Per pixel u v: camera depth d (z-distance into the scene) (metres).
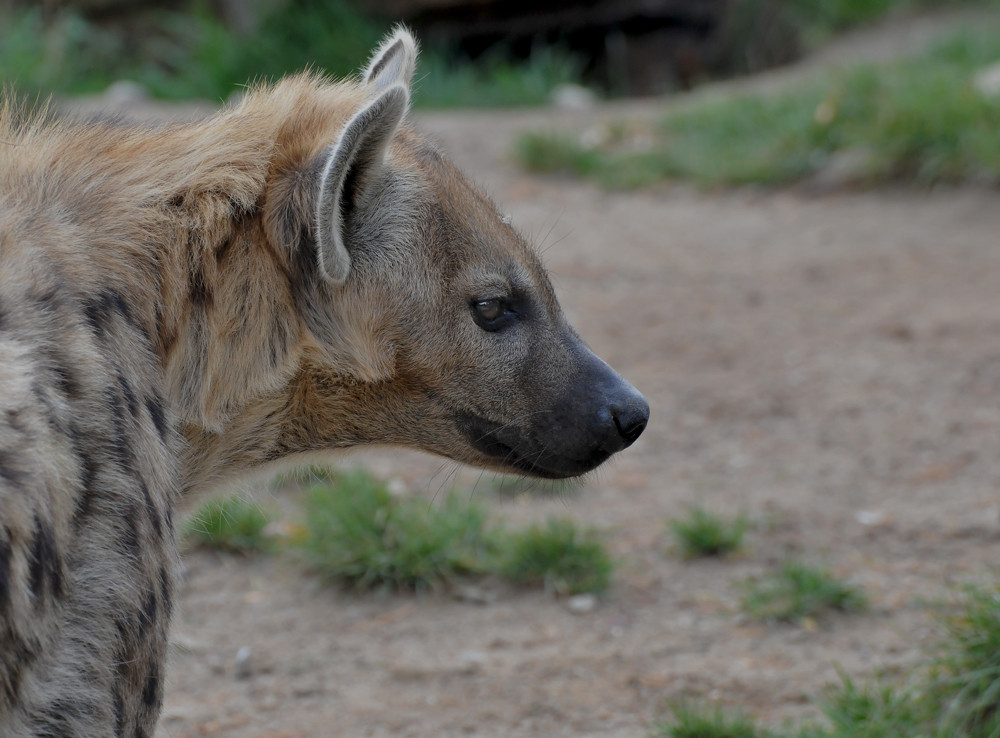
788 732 9.29
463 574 12.36
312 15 34.66
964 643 9.69
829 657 10.52
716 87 33.06
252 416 7.38
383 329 7.45
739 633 11.06
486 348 7.79
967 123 23.12
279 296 7.16
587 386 8.00
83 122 7.63
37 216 6.43
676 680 10.30
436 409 7.84
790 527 12.94
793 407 15.86
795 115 25.52
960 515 12.76
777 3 37.81
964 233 21.33
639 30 36.66
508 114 30.44
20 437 5.36
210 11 36.09
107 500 5.88
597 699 10.09
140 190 6.90
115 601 5.88
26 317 5.80
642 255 21.62
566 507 13.73
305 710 10.05
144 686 6.16
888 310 18.50
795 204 23.81
